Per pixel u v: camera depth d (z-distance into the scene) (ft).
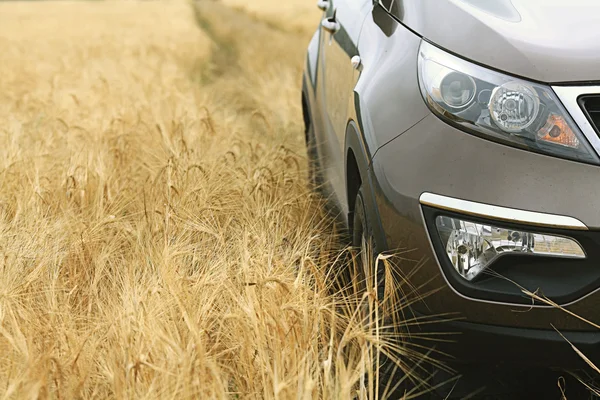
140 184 15.89
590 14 10.14
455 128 9.32
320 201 14.15
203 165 15.25
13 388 8.05
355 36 12.94
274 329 9.21
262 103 26.50
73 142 18.57
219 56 44.70
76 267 11.96
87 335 9.45
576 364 9.16
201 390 8.26
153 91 25.39
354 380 8.22
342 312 10.65
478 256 9.01
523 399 10.22
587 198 8.78
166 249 10.93
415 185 9.32
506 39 9.58
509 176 8.95
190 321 9.09
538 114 9.09
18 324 9.98
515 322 9.01
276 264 10.37
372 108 10.45
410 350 9.68
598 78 9.13
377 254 10.05
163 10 85.56
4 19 77.97
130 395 8.36
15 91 27.63
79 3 119.44
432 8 10.66
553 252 8.82
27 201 13.82
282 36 52.70
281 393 8.29
